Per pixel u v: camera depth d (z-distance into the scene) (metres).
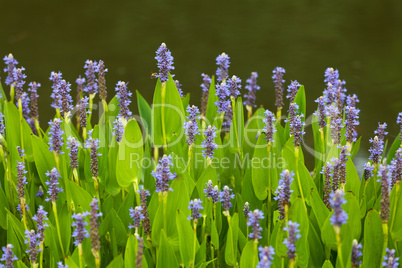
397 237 3.78
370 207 4.06
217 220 3.99
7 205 4.14
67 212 3.76
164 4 15.57
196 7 15.30
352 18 14.09
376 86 10.22
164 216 3.64
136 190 4.00
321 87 10.20
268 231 3.97
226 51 12.18
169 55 4.13
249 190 4.26
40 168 4.19
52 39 13.13
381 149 4.15
